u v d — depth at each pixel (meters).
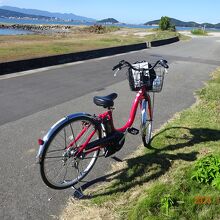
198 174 4.43
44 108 8.06
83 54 16.72
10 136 6.23
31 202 4.22
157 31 62.41
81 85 10.77
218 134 6.33
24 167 5.07
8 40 29.16
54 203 4.22
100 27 70.12
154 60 17.91
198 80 12.38
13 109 7.86
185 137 6.16
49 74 12.37
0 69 11.88
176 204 3.93
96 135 4.82
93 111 8.02
